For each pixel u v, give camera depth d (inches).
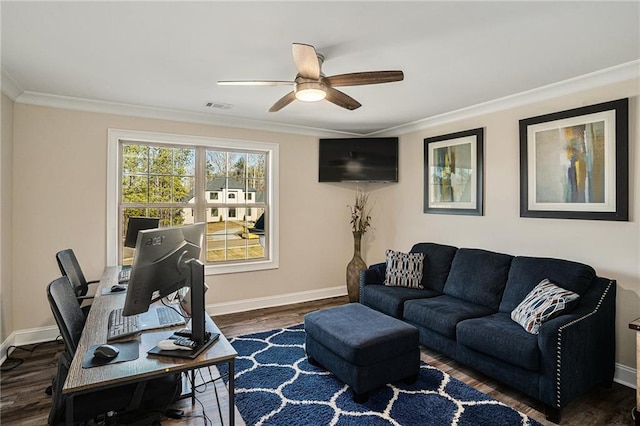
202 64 104.1
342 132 203.5
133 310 61.5
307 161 195.8
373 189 208.1
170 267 69.4
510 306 118.4
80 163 141.4
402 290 145.3
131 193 155.6
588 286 104.3
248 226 183.3
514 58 99.3
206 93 132.3
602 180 111.3
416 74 112.1
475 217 152.3
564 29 82.6
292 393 99.2
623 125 106.6
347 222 208.8
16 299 131.2
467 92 130.6
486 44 90.7
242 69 108.3
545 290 103.7
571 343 88.4
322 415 89.0
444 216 167.0
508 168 139.7
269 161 187.0
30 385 104.0
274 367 114.8
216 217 174.7
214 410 91.1
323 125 186.5
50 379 107.5
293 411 90.7
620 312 108.2
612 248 110.0
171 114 157.2
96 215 144.3
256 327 153.5
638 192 104.6
